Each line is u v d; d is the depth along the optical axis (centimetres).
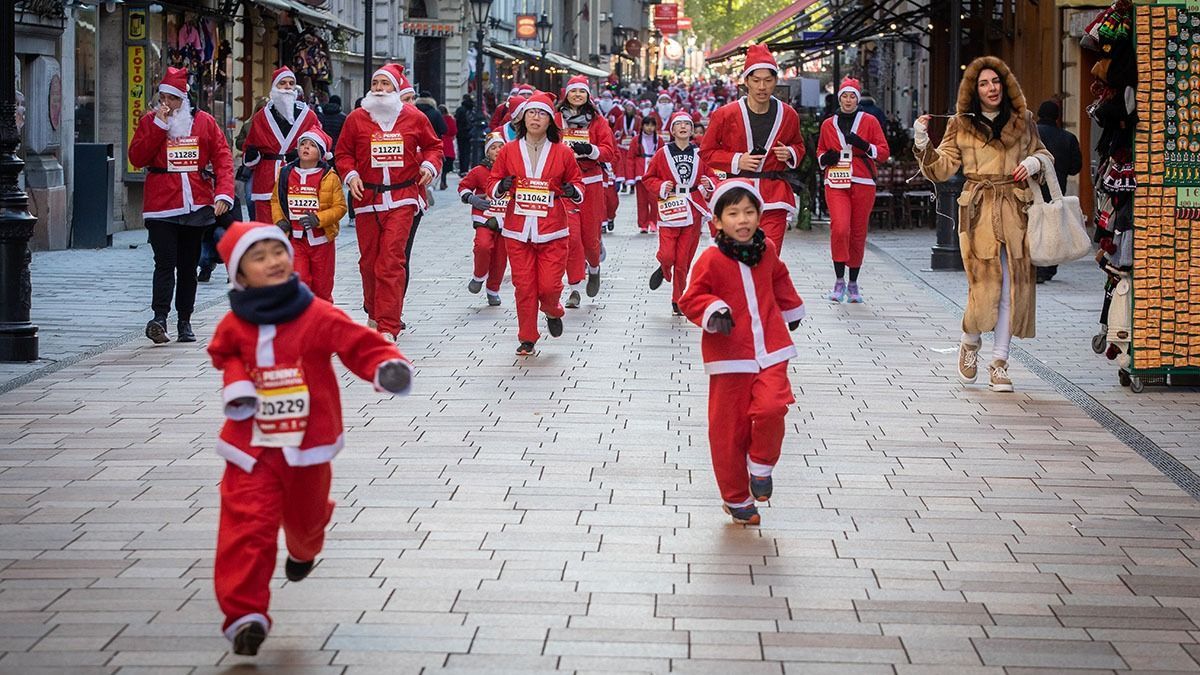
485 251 1552
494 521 750
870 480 841
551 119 1234
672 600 634
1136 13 1082
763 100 1380
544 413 1010
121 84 2512
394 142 1312
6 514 757
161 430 950
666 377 1151
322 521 597
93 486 812
